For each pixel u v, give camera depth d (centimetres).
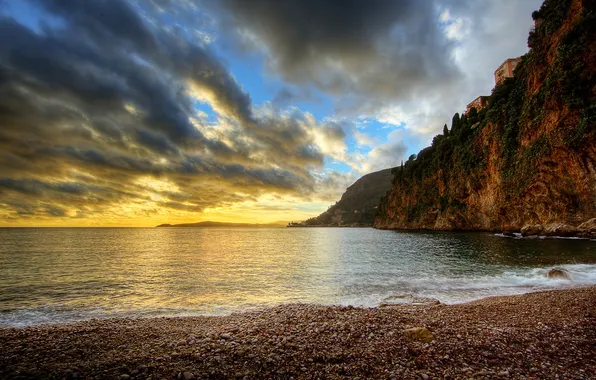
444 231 9331
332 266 2948
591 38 4959
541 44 5900
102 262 3391
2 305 1596
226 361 659
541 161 5506
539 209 5638
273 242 7456
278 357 676
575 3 5275
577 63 5019
